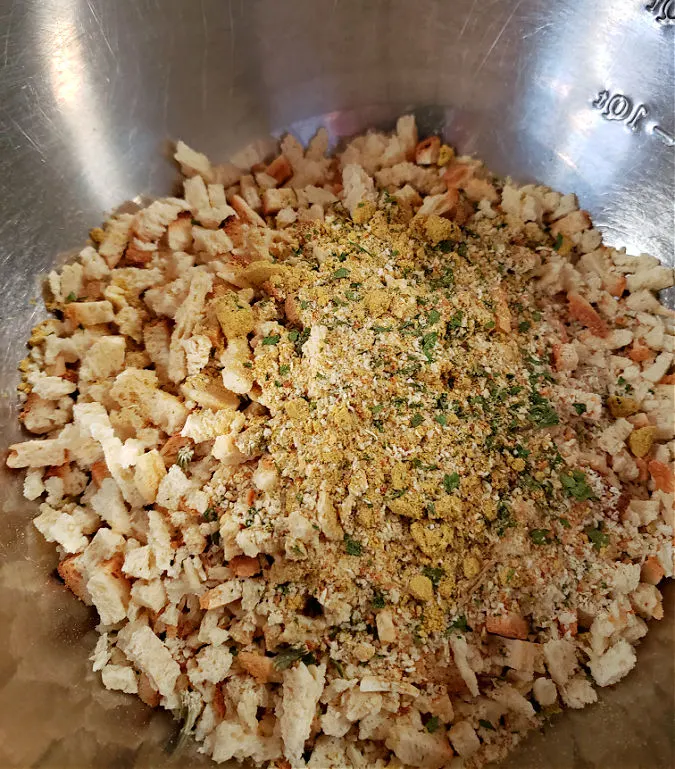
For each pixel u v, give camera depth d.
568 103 0.24
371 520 0.17
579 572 0.18
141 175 0.24
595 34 0.23
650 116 0.23
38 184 0.21
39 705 0.16
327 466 0.18
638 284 0.23
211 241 0.22
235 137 0.25
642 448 0.20
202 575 0.18
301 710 0.16
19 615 0.17
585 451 0.20
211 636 0.17
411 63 0.25
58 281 0.21
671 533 0.19
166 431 0.20
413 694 0.16
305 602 0.17
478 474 0.18
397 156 0.25
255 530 0.17
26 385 0.20
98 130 0.22
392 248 0.22
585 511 0.18
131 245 0.23
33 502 0.19
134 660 0.17
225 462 0.19
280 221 0.24
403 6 0.24
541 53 0.24
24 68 0.20
